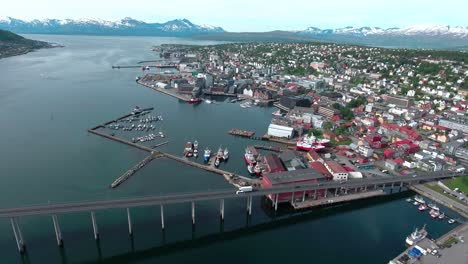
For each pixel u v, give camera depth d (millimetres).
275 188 195375
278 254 161250
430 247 158750
